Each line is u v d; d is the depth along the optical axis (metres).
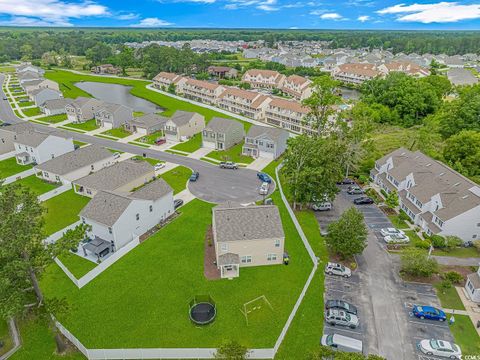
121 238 48.81
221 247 44.00
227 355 29.33
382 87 125.50
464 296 40.62
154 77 174.75
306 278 43.81
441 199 51.88
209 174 73.19
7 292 30.42
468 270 44.56
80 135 96.31
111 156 76.56
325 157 57.59
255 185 68.50
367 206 61.69
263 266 45.97
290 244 50.53
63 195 63.97
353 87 176.12
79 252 48.47
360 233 44.97
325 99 84.25
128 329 36.25
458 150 72.25
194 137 95.62
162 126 100.25
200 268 45.34
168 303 39.66
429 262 42.22
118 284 42.41
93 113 110.56
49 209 59.12
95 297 40.34
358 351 33.22
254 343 34.75
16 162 79.25
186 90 149.50
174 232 53.09
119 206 48.97
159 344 34.62
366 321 37.44
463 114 89.94
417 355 33.66
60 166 69.38
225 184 68.81
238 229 44.66
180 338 35.28
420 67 188.75
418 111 115.06
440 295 40.78
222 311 38.59
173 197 61.12
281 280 43.38
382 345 34.62
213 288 41.94
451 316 37.81
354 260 47.03
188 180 70.25
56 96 129.00
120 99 143.62
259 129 82.88
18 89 150.50
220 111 123.75
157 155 82.94
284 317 37.88
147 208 52.53
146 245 49.91
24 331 36.53
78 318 37.53
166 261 46.59
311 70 194.75
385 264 46.31
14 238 29.91
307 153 58.56
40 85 138.25
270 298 40.47
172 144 90.38
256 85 171.50
